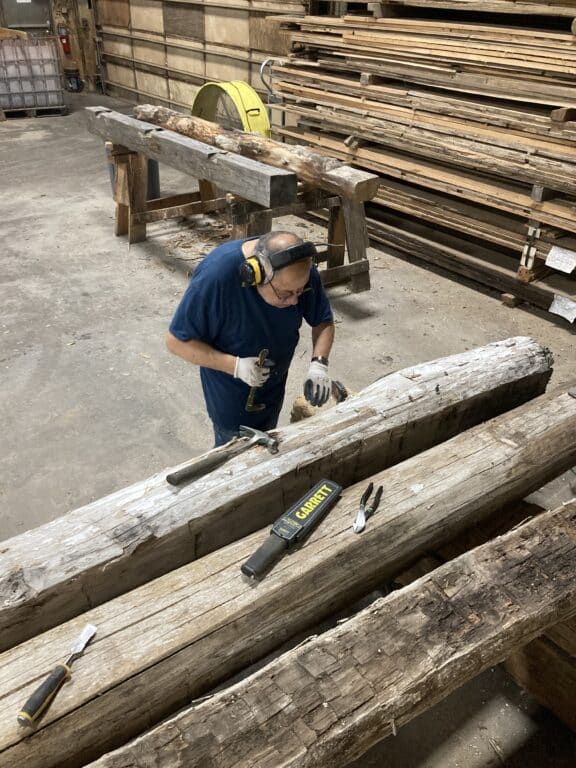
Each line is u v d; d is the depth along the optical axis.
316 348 2.47
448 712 2.07
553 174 3.92
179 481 1.68
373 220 5.79
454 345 4.21
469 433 1.98
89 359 3.95
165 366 3.91
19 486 2.99
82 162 7.91
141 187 5.43
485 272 4.86
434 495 1.73
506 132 4.21
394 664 1.24
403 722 1.24
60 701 1.21
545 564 1.48
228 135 4.77
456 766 1.92
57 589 1.41
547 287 4.52
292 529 1.56
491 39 4.10
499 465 1.85
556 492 2.83
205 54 8.65
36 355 3.97
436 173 4.80
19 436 3.30
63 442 3.27
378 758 1.94
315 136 5.82
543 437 1.96
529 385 2.33
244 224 4.43
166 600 1.41
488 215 4.68
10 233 5.79
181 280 5.03
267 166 4.14
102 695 1.23
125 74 11.04
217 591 1.44
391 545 1.61
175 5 8.73
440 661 1.25
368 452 1.91
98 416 3.46
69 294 4.73
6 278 4.95
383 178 5.62
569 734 2.01
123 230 5.79
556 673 1.87
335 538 1.58
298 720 1.14
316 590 1.50
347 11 5.41
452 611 1.36
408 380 2.14
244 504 1.69
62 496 2.94
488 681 2.17
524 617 1.35
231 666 1.43
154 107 5.50
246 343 2.16
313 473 1.81
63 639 1.32
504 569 1.46
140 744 1.11
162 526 1.56
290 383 3.77
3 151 8.27
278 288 1.90
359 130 5.31
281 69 5.88
